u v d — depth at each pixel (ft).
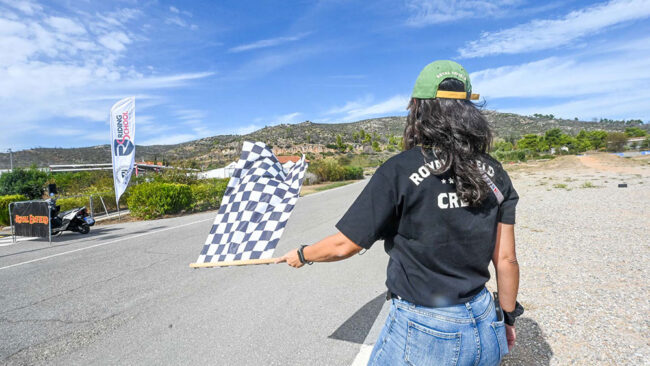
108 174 75.56
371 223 3.82
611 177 59.57
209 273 16.99
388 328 4.09
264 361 9.16
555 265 15.12
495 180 3.96
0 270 19.20
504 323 4.29
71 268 18.90
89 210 45.57
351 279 15.30
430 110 3.94
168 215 42.63
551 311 10.77
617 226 22.08
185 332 10.98
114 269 18.31
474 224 3.77
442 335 3.73
